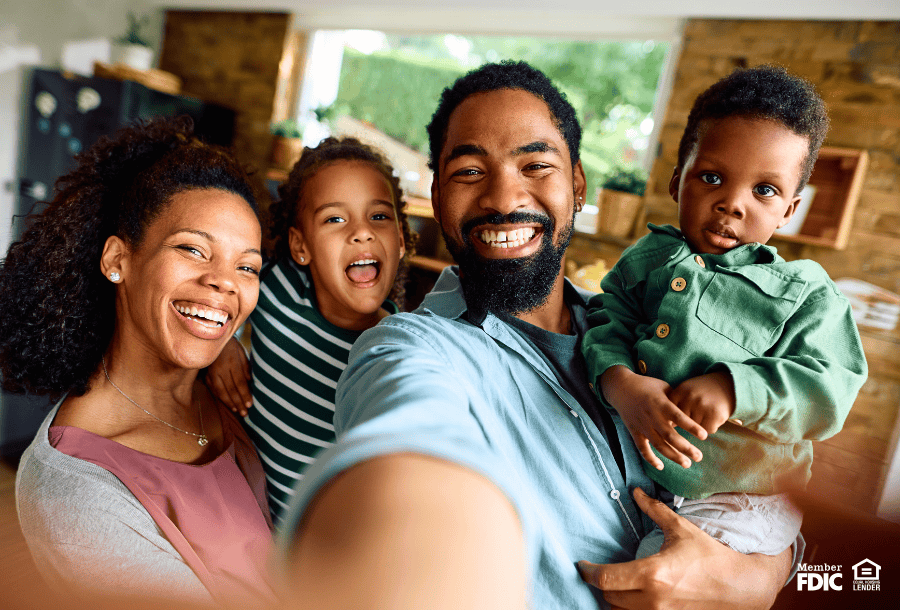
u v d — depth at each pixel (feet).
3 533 4.94
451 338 2.55
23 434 10.48
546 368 2.72
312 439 3.84
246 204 3.30
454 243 2.81
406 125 13.12
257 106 14.07
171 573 2.61
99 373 3.14
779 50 9.38
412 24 12.65
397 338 2.44
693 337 2.63
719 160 2.95
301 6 13.09
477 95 2.77
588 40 11.25
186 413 3.39
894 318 8.61
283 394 3.85
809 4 8.75
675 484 2.63
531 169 2.72
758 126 2.86
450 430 1.31
